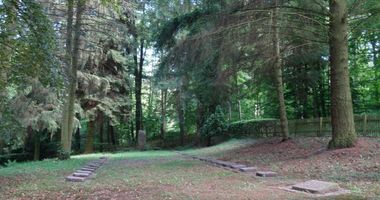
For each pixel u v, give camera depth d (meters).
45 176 10.98
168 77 20.75
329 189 7.43
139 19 25.47
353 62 24.00
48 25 8.14
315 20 12.88
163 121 36.69
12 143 20.64
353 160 10.85
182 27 20.39
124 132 39.50
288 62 17.44
